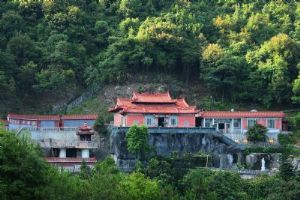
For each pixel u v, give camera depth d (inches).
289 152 7258.9
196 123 7805.1
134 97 7672.2
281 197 5846.5
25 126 7736.2
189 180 5974.4
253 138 7524.6
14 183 3607.3
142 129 6811.0
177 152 6879.9
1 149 3661.4
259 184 6087.6
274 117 7810.0
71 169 6884.8
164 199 4926.2
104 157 7386.8
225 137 7175.2
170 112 7490.2
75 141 7322.8
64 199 3796.8
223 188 5856.3
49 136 7386.8
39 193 3636.8
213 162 7022.6
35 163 3737.7
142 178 4862.2
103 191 4121.6
